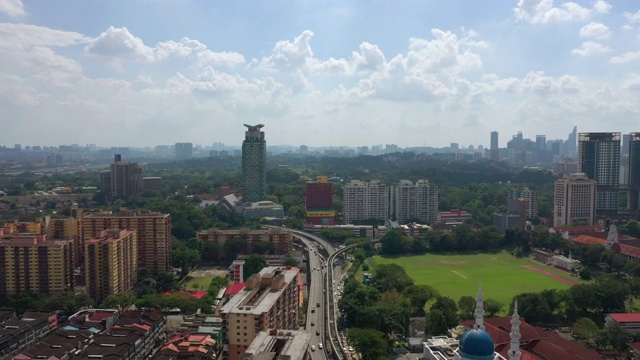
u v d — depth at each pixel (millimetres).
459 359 192500
